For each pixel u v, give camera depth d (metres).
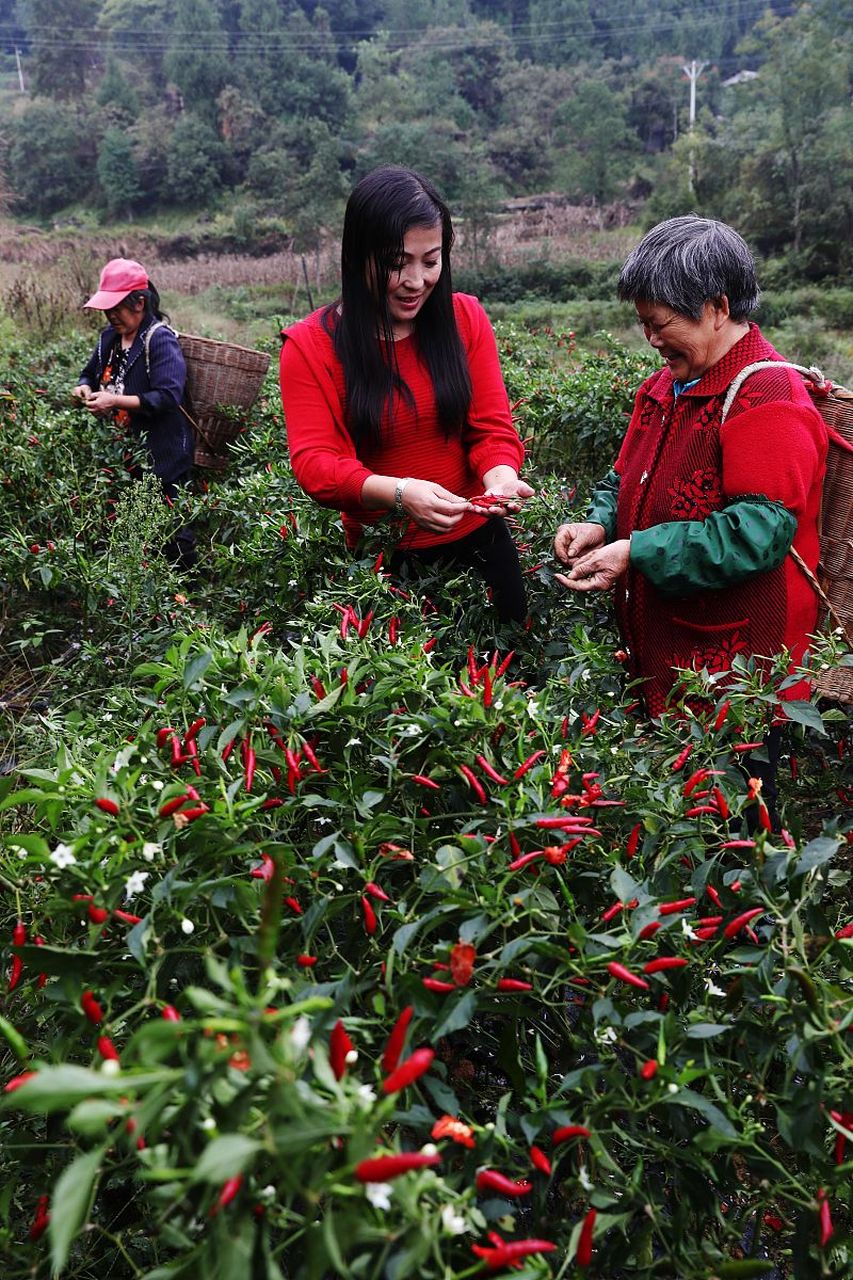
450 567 2.83
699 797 1.79
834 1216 1.68
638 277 2.14
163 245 62.94
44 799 1.43
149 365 4.55
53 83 98.00
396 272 2.41
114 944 1.45
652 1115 1.53
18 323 11.39
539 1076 1.28
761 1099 1.38
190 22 88.00
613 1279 1.56
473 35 105.38
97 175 81.62
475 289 45.91
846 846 2.72
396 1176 0.88
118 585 3.28
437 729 1.70
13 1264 1.36
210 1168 0.81
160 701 1.86
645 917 1.38
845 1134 1.27
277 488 3.81
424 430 2.67
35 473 4.13
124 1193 1.67
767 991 1.37
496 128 91.69
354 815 1.61
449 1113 1.33
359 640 1.97
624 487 2.51
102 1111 0.84
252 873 1.39
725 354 2.19
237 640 1.83
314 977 1.48
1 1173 1.56
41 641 3.45
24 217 81.31
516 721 1.79
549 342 7.92
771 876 1.45
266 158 77.44
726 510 2.16
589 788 1.64
